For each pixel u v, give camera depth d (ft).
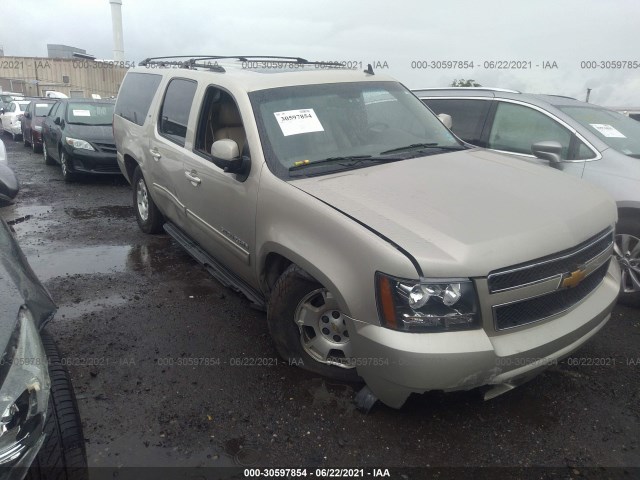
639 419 9.86
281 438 9.35
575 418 9.87
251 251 11.73
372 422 9.70
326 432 9.48
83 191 30.45
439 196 9.80
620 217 14.28
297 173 10.97
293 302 10.60
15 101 62.18
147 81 18.93
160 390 10.70
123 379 11.09
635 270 14.12
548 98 17.38
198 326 13.39
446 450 9.07
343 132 12.44
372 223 8.89
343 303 9.00
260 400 10.35
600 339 12.73
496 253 8.31
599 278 10.40
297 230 10.01
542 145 14.88
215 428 9.60
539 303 8.85
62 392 7.75
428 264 8.11
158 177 16.85
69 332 13.07
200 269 17.42
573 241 9.11
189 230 15.58
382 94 14.12
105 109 35.58
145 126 17.84
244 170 11.59
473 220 8.95
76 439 7.45
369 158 11.85
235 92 12.57
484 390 9.09
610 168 14.47
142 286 15.99
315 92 12.98
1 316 6.26
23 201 27.68
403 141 13.05
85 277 16.70
